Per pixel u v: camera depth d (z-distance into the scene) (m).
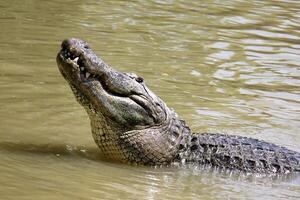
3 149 17.77
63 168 16.92
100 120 18.02
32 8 34.72
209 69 28.22
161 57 28.94
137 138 18.16
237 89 26.20
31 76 24.78
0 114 20.73
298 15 39.56
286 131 22.16
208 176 17.92
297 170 18.72
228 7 40.03
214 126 21.88
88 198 15.01
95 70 17.77
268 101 25.17
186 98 24.44
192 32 33.59
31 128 19.88
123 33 31.89
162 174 17.75
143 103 18.22
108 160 18.38
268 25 36.50
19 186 15.05
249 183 17.69
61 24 32.16
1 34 29.48
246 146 19.05
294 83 27.62
